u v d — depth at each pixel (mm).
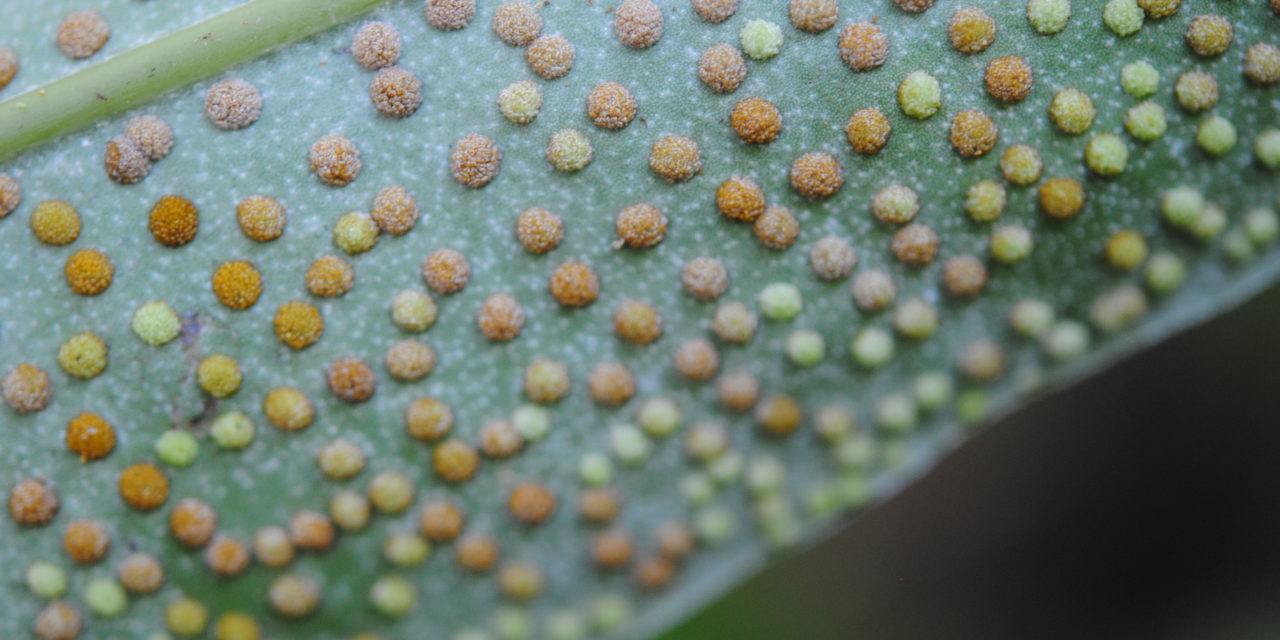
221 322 132
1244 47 131
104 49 134
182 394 132
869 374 131
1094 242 130
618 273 132
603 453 131
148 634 131
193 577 131
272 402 132
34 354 132
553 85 133
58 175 133
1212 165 130
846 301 131
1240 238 129
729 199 132
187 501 131
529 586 131
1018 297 130
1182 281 129
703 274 132
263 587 131
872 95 132
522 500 131
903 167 132
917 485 137
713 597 130
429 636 131
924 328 131
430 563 131
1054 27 132
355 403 132
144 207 132
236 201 132
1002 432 137
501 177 133
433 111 133
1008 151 131
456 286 132
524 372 132
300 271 132
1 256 132
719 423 131
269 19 133
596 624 130
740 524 131
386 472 131
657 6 133
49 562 131
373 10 133
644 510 131
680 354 131
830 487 130
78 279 132
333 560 131
